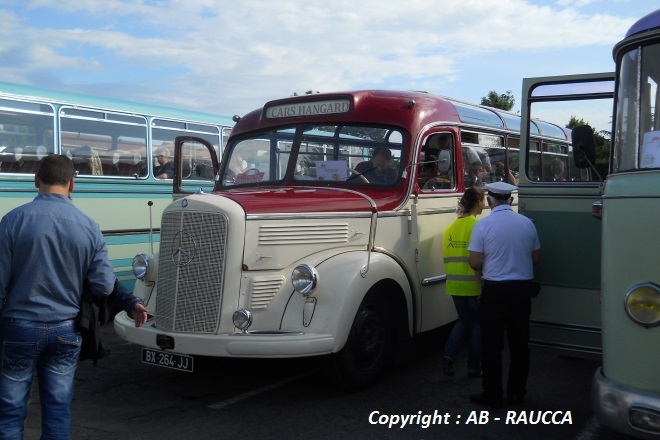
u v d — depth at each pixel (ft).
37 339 12.79
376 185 22.17
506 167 29.84
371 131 22.74
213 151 26.22
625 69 14.48
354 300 18.29
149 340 18.62
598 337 17.85
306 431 16.75
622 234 13.12
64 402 13.23
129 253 34.35
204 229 18.33
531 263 18.04
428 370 22.13
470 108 27.45
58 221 13.06
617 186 13.44
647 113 13.76
